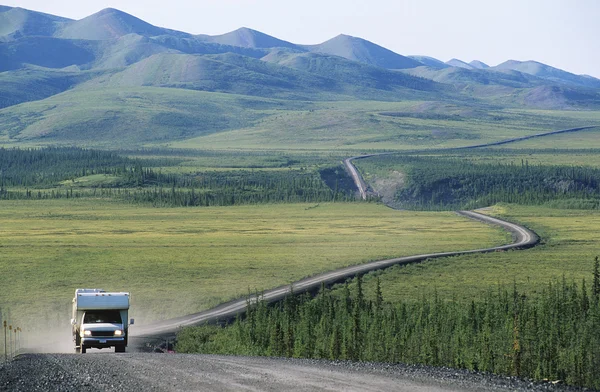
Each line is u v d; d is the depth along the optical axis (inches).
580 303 6382.9
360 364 2684.5
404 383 2078.0
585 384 3961.6
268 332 5467.5
